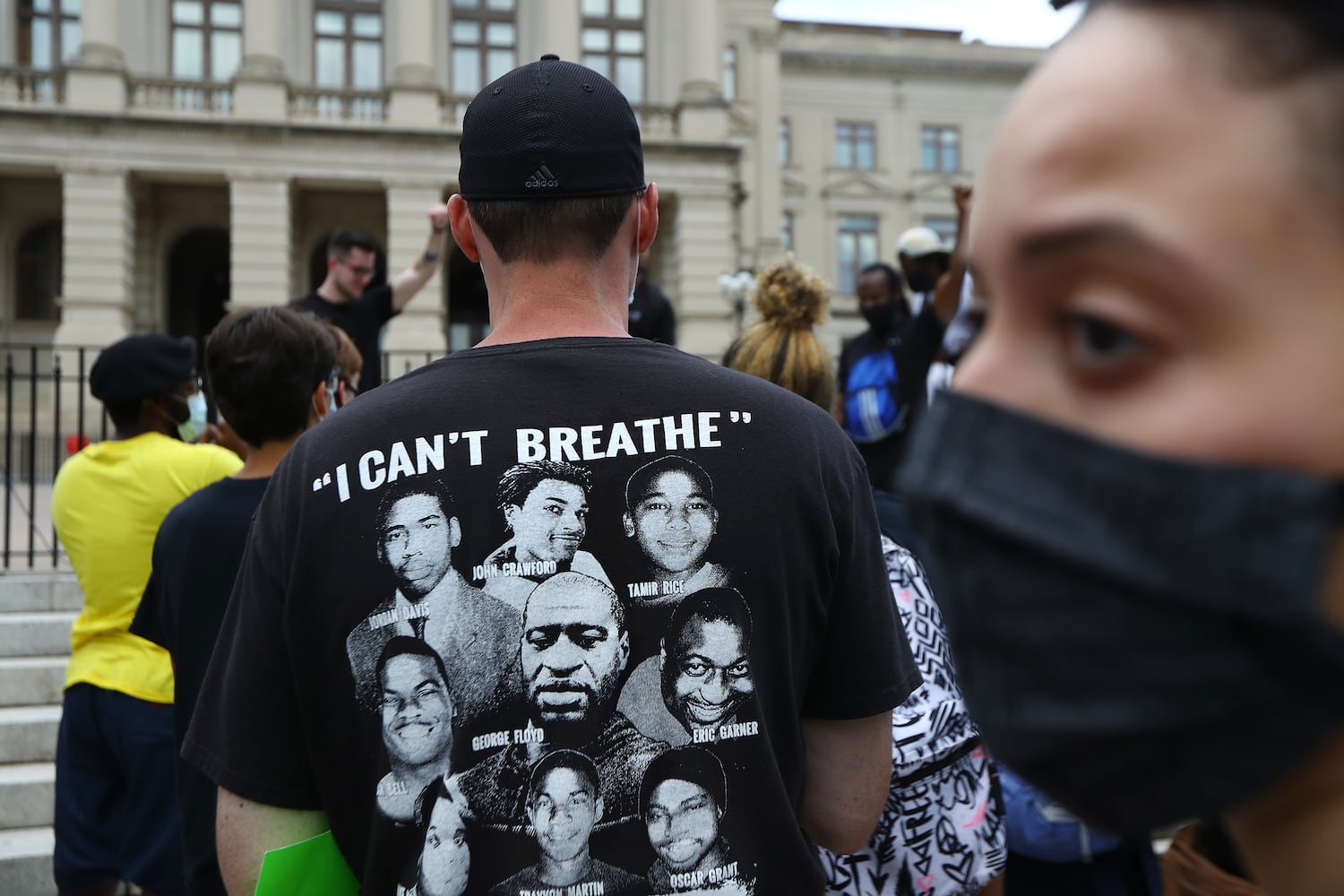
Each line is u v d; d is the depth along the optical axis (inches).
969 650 17.8
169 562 87.4
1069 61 16.8
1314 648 14.9
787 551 47.3
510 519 45.8
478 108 51.3
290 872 46.4
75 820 108.0
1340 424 14.9
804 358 97.9
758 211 1295.5
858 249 1387.8
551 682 44.8
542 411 47.3
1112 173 15.5
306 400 90.4
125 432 114.8
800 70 1390.3
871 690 51.1
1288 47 15.0
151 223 923.4
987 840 74.5
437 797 44.1
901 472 18.9
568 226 50.1
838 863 71.9
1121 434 15.8
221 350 88.9
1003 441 16.7
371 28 950.4
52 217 948.0
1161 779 16.6
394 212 884.0
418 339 872.3
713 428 47.9
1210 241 14.9
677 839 44.2
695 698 45.2
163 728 107.9
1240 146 15.0
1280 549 14.7
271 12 884.0
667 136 932.0
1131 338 15.6
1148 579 15.4
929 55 1407.5
